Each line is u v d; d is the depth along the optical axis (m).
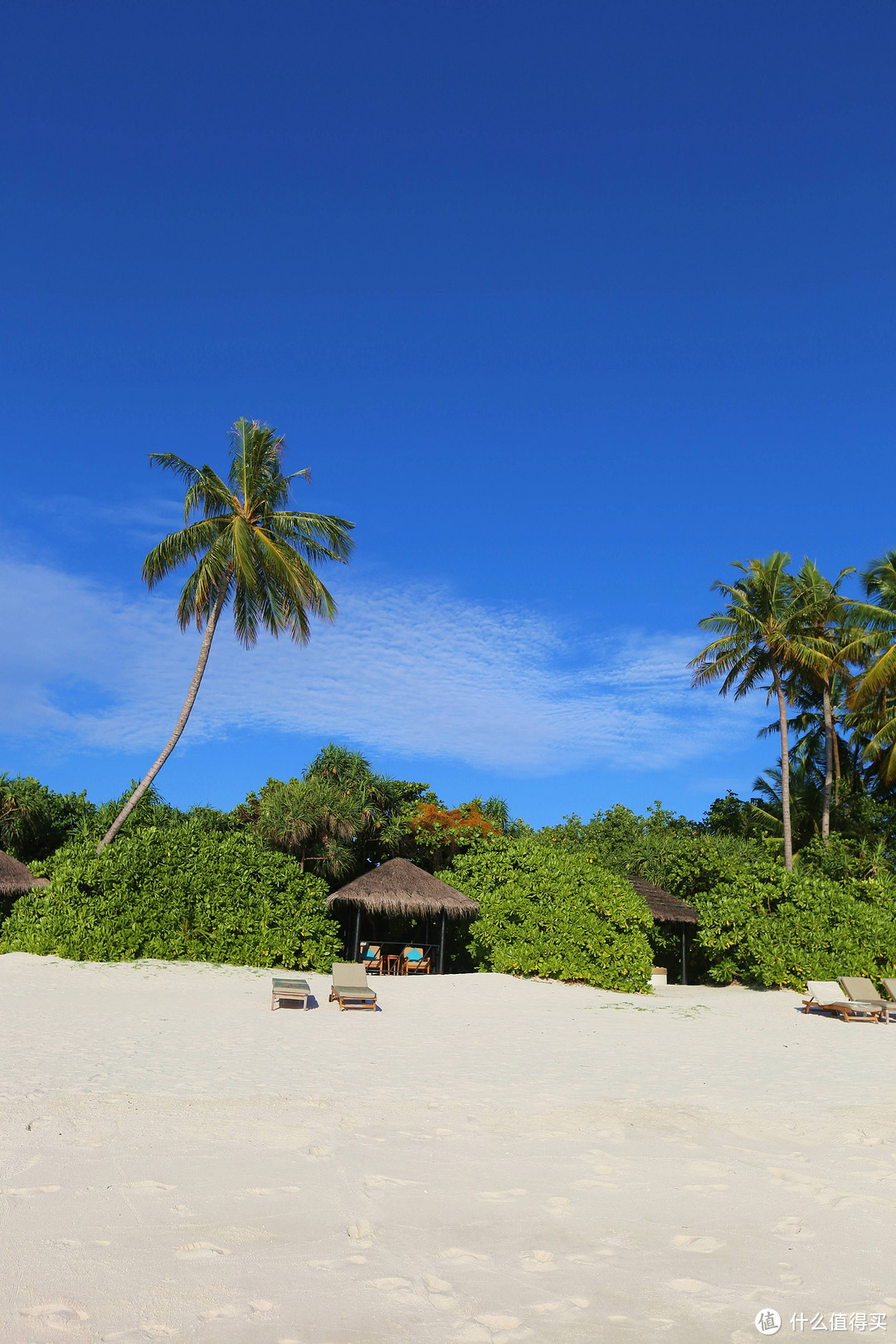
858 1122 8.16
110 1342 3.57
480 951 22.88
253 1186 5.68
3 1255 4.37
